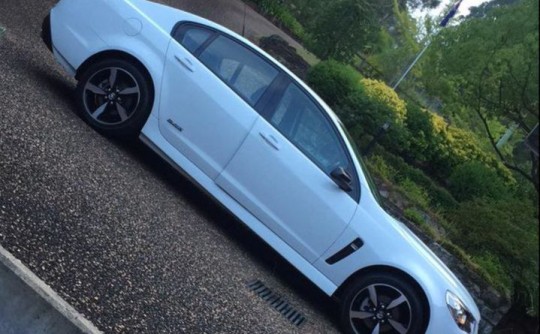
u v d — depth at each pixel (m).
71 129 5.78
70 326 2.71
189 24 6.11
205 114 5.84
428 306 5.29
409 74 18.08
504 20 8.79
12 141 4.84
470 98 9.48
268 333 4.64
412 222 10.84
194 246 5.30
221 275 5.11
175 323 3.86
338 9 18.98
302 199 5.67
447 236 10.61
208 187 5.86
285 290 5.93
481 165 12.58
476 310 5.72
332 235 5.63
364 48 20.33
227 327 4.29
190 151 5.89
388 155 13.25
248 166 5.75
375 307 5.45
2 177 4.24
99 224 4.50
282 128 5.80
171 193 6.21
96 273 3.84
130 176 5.78
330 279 5.69
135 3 6.17
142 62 5.94
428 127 13.80
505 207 9.33
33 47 8.29
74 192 4.71
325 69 13.79
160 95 5.92
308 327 5.32
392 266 5.44
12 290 2.72
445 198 12.54
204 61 5.97
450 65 11.59
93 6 6.19
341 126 6.10
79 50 6.14
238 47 6.07
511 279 8.23
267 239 5.75
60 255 3.77
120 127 6.04
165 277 4.39
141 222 5.02
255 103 5.85
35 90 6.29
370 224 5.61
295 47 18.97
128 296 3.82
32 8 10.45
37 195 4.30
